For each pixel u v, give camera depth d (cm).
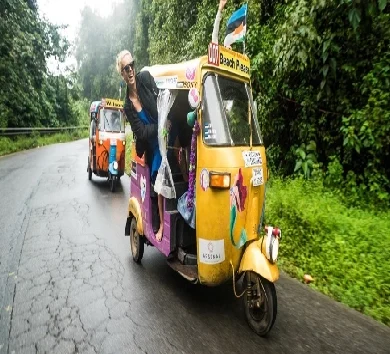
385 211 584
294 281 433
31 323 345
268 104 737
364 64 617
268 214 573
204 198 328
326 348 305
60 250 532
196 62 344
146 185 440
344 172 674
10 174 1166
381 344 311
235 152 333
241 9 396
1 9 2011
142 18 2294
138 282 432
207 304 381
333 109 671
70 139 2847
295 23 602
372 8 521
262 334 320
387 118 558
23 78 2356
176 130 427
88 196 885
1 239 572
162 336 324
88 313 362
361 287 393
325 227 520
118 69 372
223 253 334
